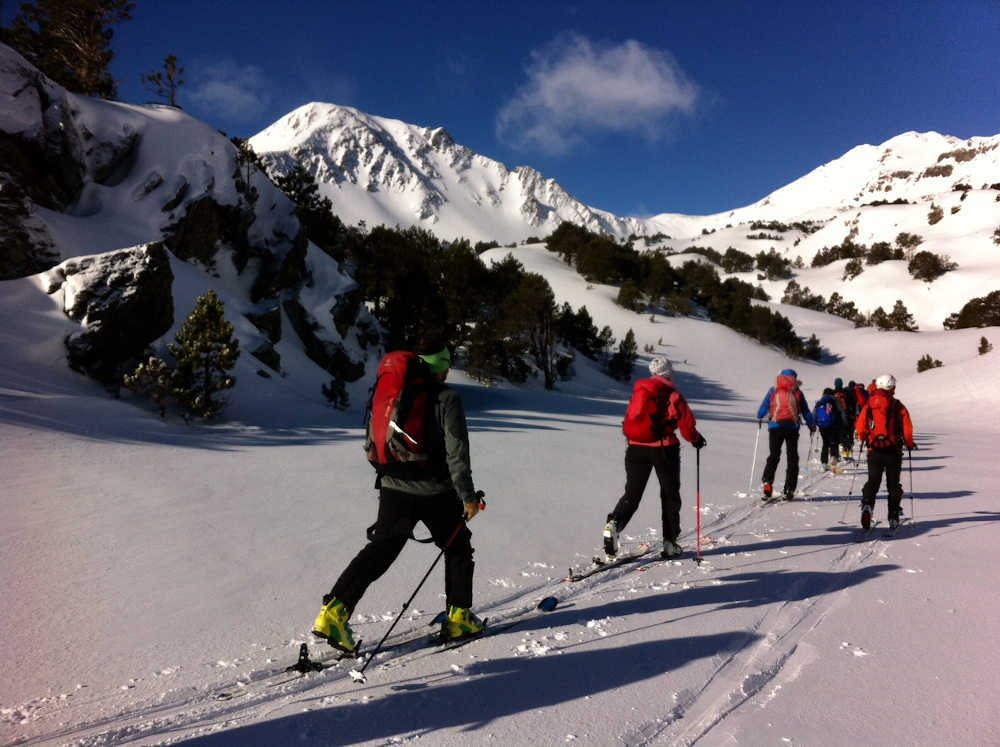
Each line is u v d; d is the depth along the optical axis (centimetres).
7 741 217
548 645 318
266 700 255
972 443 1914
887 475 629
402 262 3903
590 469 986
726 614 366
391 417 300
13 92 2094
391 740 222
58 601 354
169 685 265
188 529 516
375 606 375
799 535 605
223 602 367
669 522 501
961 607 380
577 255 10044
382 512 307
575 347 5822
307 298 3048
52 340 1412
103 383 1450
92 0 3033
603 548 538
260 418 1546
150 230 2330
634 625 348
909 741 223
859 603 387
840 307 12356
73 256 1881
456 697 259
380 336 3591
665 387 504
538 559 495
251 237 2795
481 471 890
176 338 1500
